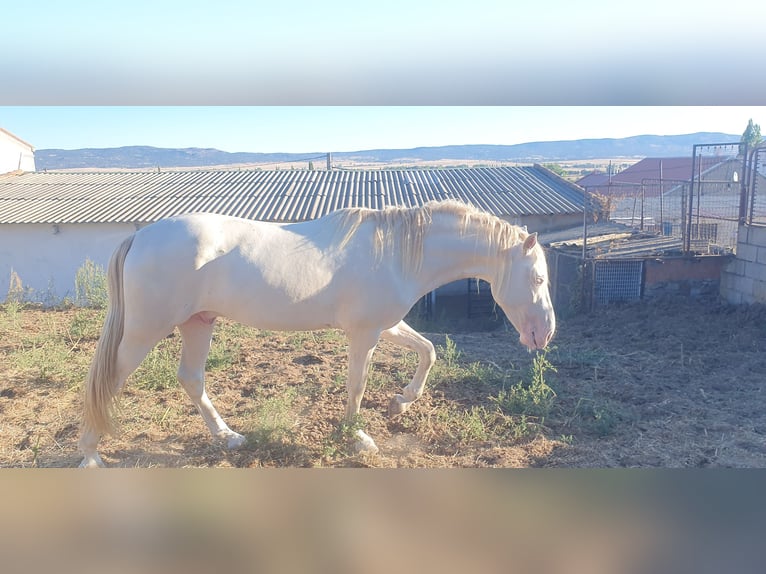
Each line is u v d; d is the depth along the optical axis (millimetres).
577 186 16656
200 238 3611
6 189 18203
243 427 4398
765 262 9047
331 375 5758
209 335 4016
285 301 3682
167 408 4746
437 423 4461
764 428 4578
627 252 11047
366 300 3768
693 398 5309
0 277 14781
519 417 4660
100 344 3641
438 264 4016
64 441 4160
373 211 3928
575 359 6562
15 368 5812
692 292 10484
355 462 3803
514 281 4066
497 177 18484
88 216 14789
